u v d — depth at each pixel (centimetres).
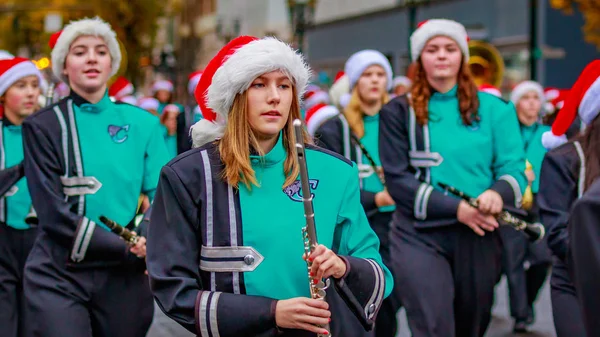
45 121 620
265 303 411
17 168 674
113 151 627
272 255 421
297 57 425
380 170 822
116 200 625
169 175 428
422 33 669
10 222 731
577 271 328
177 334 953
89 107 629
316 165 438
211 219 424
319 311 405
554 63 2688
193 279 425
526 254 998
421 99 672
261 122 420
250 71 415
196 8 6519
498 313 1090
